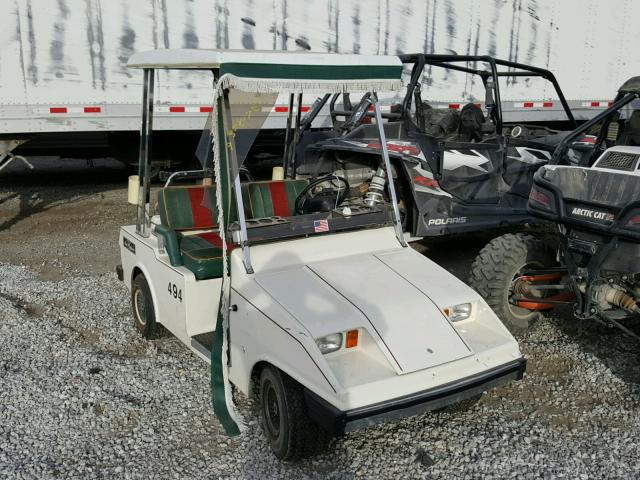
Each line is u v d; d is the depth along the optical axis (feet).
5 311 16.19
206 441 10.93
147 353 14.14
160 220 14.33
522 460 10.44
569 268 12.88
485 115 22.12
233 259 11.07
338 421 8.76
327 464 10.32
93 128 23.26
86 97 22.94
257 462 10.34
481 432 11.26
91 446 10.73
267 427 10.55
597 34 30.63
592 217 12.10
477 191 19.13
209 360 11.51
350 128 19.47
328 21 25.04
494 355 10.29
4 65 21.70
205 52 10.32
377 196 14.88
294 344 9.43
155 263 13.34
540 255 14.57
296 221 11.56
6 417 11.50
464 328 10.96
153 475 9.98
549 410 12.07
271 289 10.45
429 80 27.07
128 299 17.38
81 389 12.51
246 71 10.05
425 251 22.17
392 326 9.96
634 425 11.52
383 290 10.74
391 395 9.23
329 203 13.61
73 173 35.19
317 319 9.74
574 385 12.98
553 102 30.30
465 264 20.72
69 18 22.13
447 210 18.52
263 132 27.22
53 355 13.94
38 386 12.57
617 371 13.55
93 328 15.46
